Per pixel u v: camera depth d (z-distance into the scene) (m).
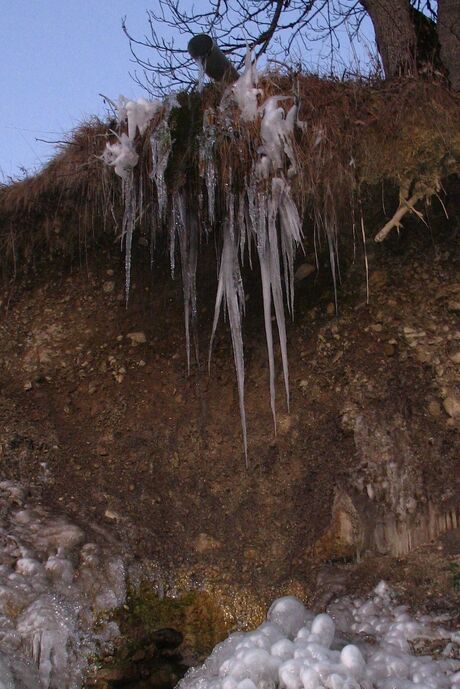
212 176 5.28
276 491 5.39
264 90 5.51
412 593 4.54
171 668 4.45
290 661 3.84
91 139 5.92
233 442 5.64
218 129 5.34
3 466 5.44
